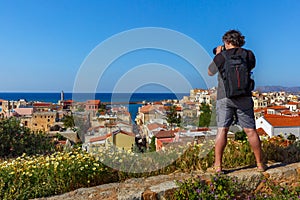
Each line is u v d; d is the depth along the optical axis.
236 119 3.82
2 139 6.11
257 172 3.71
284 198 3.49
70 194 3.38
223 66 3.55
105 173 4.05
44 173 3.72
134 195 3.13
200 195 3.18
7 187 3.52
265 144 4.90
